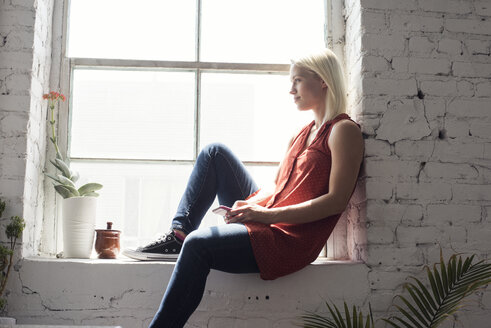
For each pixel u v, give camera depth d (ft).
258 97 8.92
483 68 8.06
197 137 8.68
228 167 7.72
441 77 7.97
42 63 8.27
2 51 7.77
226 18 9.12
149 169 8.62
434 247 7.48
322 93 7.61
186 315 6.20
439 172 7.70
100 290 7.07
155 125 8.72
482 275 6.51
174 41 9.00
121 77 8.82
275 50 9.07
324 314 7.14
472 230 7.58
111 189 8.56
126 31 8.98
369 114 7.77
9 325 5.98
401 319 6.87
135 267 7.14
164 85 8.84
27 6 7.91
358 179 7.82
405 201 7.57
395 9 8.10
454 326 7.32
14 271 7.12
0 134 7.55
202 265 6.34
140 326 7.04
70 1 9.00
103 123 8.68
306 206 6.72
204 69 8.89
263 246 6.53
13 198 7.40
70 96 8.68
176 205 8.56
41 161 8.25
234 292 7.11
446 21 8.14
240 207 6.80
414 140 7.75
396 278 7.34
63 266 7.13
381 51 7.96
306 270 7.23
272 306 7.12
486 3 8.27
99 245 7.72
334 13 9.06
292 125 8.88
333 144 7.06
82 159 8.54
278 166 8.56
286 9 9.20
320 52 7.66
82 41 8.90
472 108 7.93
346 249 8.27
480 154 7.81
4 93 7.66
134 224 8.48
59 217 8.29
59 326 5.93
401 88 7.88
